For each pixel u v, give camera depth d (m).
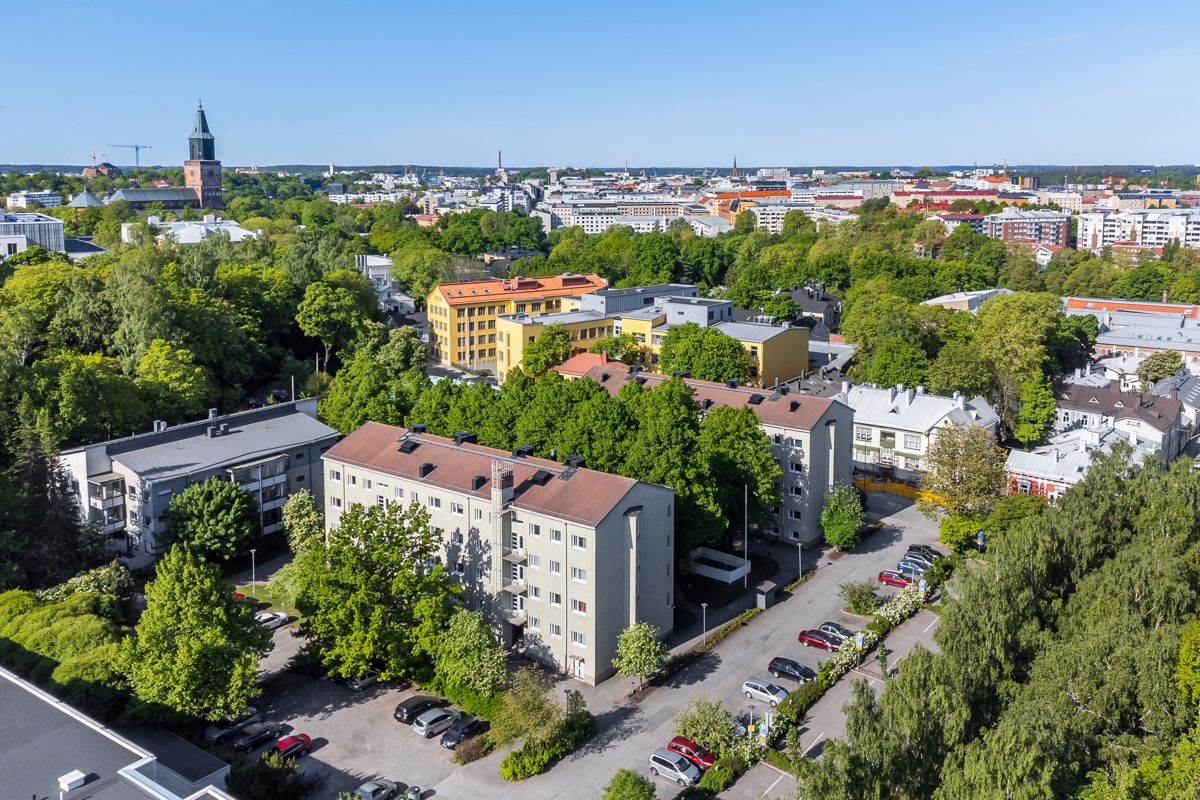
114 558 106.00
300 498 110.44
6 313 145.50
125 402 128.00
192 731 77.94
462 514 95.62
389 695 86.50
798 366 187.75
